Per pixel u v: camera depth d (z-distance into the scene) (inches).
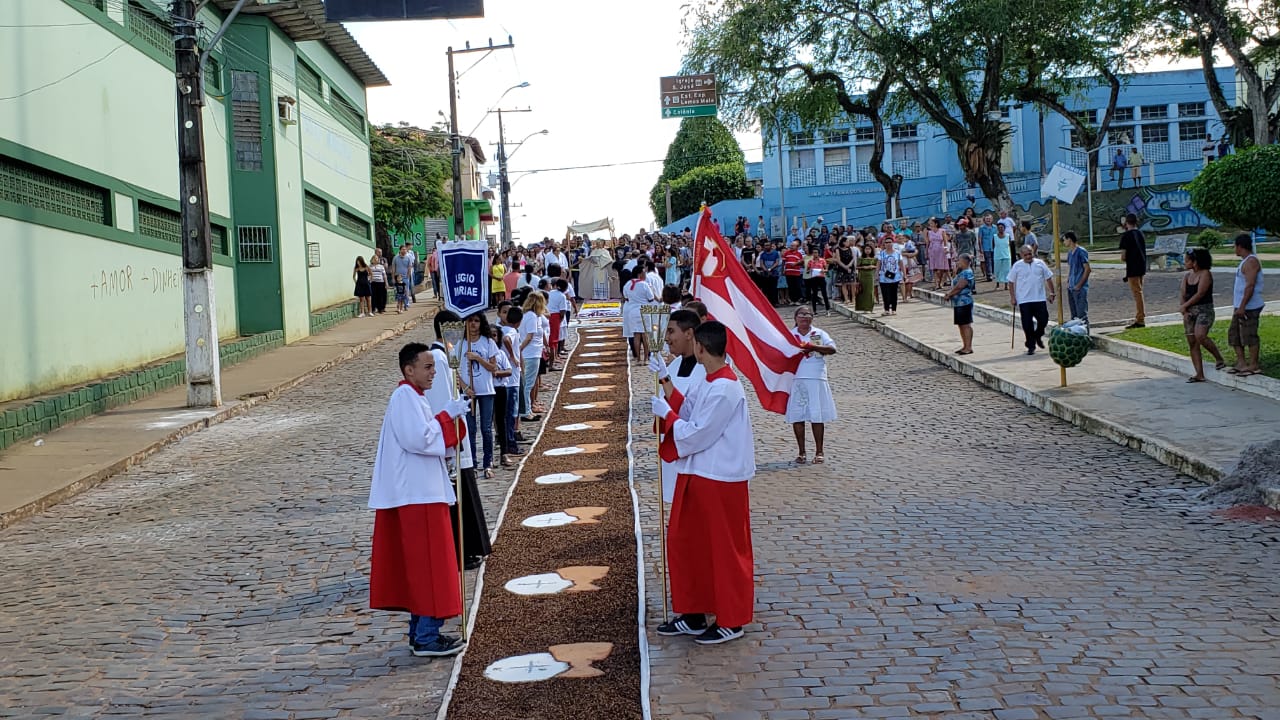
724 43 1424.7
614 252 1626.5
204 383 708.7
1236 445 449.1
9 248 614.5
